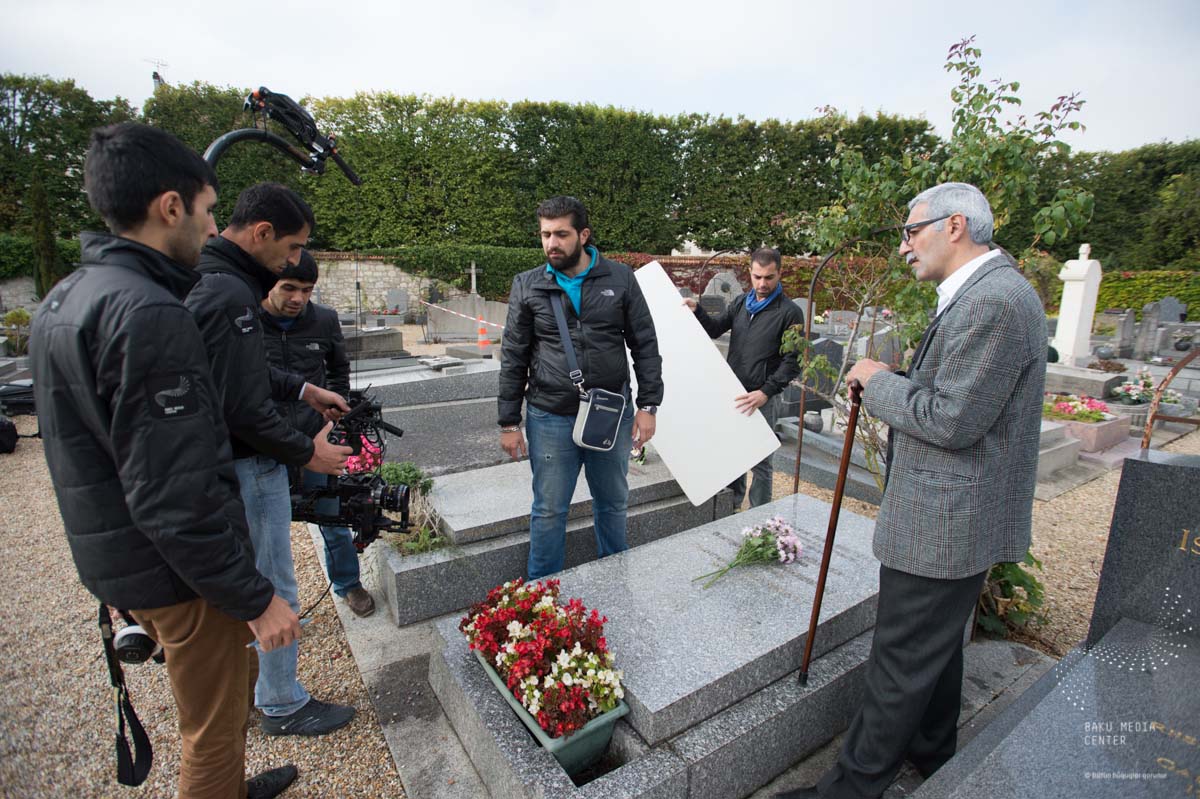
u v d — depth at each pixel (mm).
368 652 2514
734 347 3760
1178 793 1301
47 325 1108
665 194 18203
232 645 1371
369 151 16719
